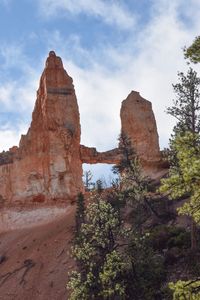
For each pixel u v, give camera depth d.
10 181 72.00
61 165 70.94
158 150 72.06
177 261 36.22
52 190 69.69
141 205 48.66
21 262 55.94
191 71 44.41
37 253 56.38
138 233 31.44
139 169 51.44
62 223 63.16
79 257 30.59
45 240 59.41
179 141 14.61
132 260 29.23
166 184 14.12
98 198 33.12
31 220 67.69
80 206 43.34
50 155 71.31
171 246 39.34
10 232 66.94
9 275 53.59
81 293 28.64
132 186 49.16
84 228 32.12
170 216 47.28
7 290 50.47
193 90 43.62
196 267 32.91
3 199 70.88
